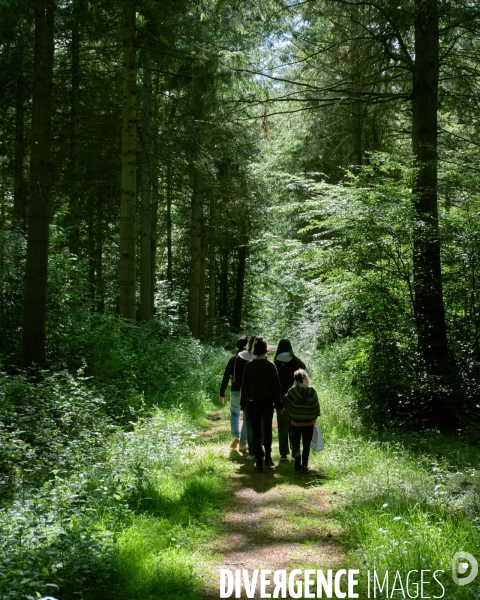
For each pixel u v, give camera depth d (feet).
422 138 34.35
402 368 31.71
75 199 51.70
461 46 40.55
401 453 24.04
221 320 101.24
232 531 17.07
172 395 37.42
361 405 31.81
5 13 38.09
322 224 33.99
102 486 18.31
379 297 33.71
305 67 44.06
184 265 112.47
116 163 55.88
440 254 33.63
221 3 39.27
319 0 37.88
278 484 21.93
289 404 23.94
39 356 30.35
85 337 37.50
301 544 16.02
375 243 32.42
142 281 59.00
